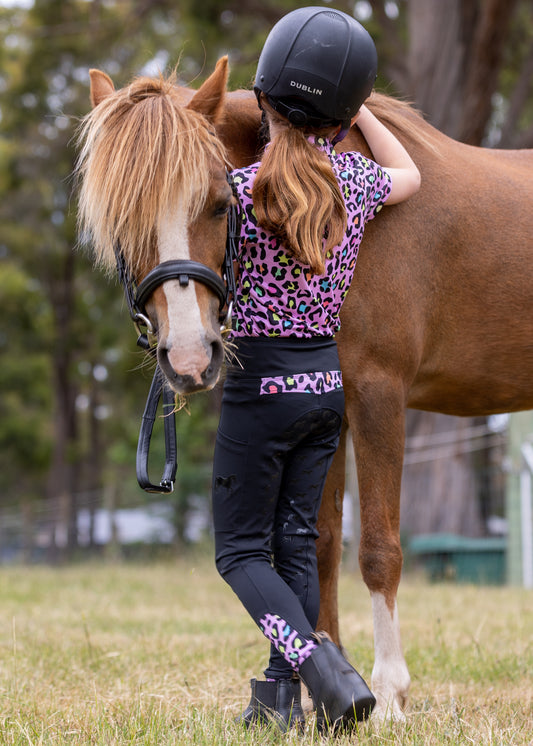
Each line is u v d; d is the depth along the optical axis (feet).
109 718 11.06
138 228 8.98
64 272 95.96
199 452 65.21
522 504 35.65
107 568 47.42
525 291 12.63
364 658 15.60
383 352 11.62
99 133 9.48
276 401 9.52
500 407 13.57
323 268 9.36
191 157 8.95
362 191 10.30
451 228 12.31
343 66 9.90
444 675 14.39
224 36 61.62
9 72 83.82
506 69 65.36
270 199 9.45
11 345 98.53
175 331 8.82
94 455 119.14
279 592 9.41
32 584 33.01
